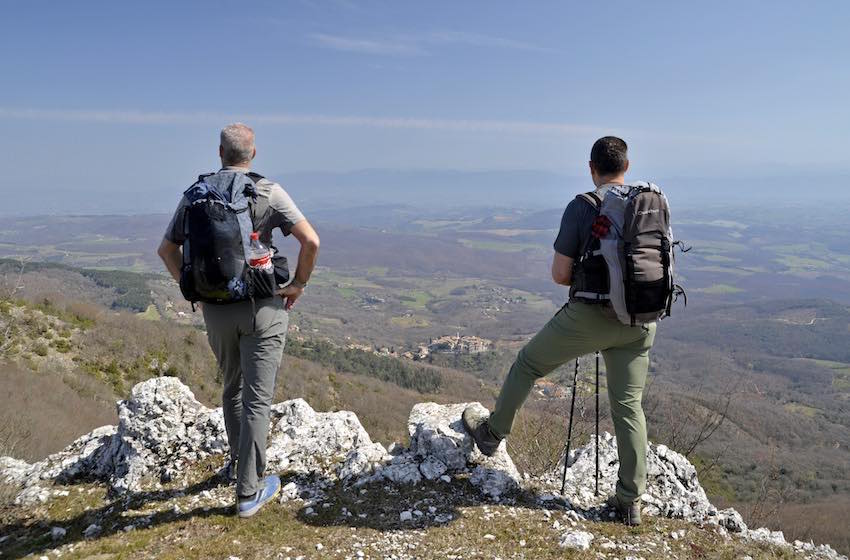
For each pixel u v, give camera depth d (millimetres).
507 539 3039
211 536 3002
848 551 6277
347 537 3008
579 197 3104
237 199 2900
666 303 2949
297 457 4086
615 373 3285
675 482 4098
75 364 22656
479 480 3670
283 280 3236
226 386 3520
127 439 4047
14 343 20391
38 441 9648
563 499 3617
